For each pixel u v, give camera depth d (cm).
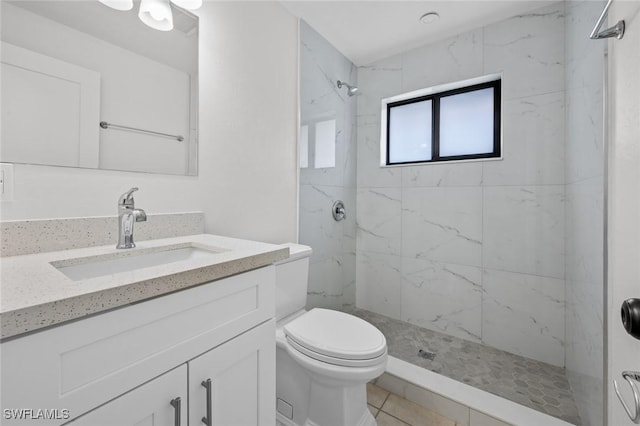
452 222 198
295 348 114
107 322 50
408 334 200
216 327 69
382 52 217
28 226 79
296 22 175
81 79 92
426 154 221
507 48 176
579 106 131
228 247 90
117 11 100
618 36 68
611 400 76
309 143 187
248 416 78
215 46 130
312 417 118
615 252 72
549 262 165
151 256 92
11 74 79
